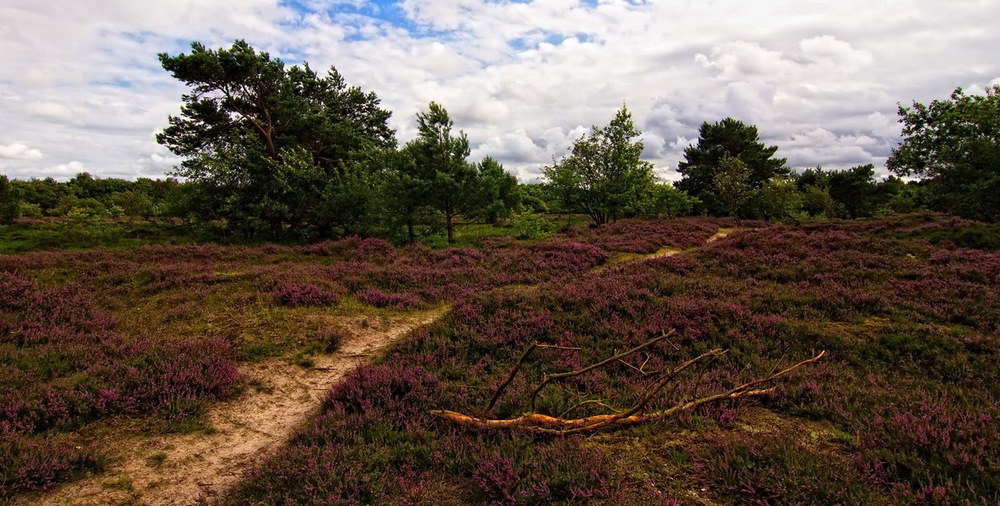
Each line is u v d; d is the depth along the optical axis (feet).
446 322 29.12
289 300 35.55
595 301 31.07
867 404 17.57
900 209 148.36
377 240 72.38
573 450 14.78
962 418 15.05
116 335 27.32
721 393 18.35
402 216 75.36
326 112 116.16
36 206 127.65
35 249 67.51
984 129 58.03
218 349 24.93
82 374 20.97
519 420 16.79
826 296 31.63
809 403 18.10
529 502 12.57
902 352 23.04
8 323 26.84
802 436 15.75
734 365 22.54
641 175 107.45
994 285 33.30
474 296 34.32
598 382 20.68
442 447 15.74
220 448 16.87
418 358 23.71
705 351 23.91
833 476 12.52
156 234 84.33
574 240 76.95
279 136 106.22
